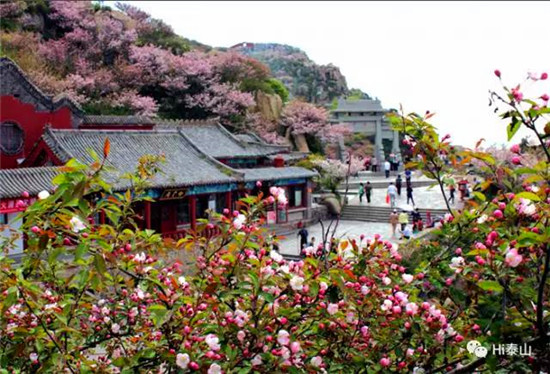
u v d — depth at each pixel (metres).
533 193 4.80
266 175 37.69
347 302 5.75
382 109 70.50
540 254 5.10
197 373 4.97
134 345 6.80
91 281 5.16
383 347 6.00
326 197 43.59
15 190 23.31
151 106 55.72
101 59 60.00
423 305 5.95
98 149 30.23
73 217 5.02
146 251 6.55
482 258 5.12
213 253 5.88
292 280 5.21
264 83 70.00
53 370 5.48
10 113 32.69
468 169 7.29
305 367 5.34
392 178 57.09
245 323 5.29
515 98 4.73
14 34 53.44
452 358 5.73
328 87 125.06
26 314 6.05
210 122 45.53
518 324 4.86
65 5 61.12
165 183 29.03
